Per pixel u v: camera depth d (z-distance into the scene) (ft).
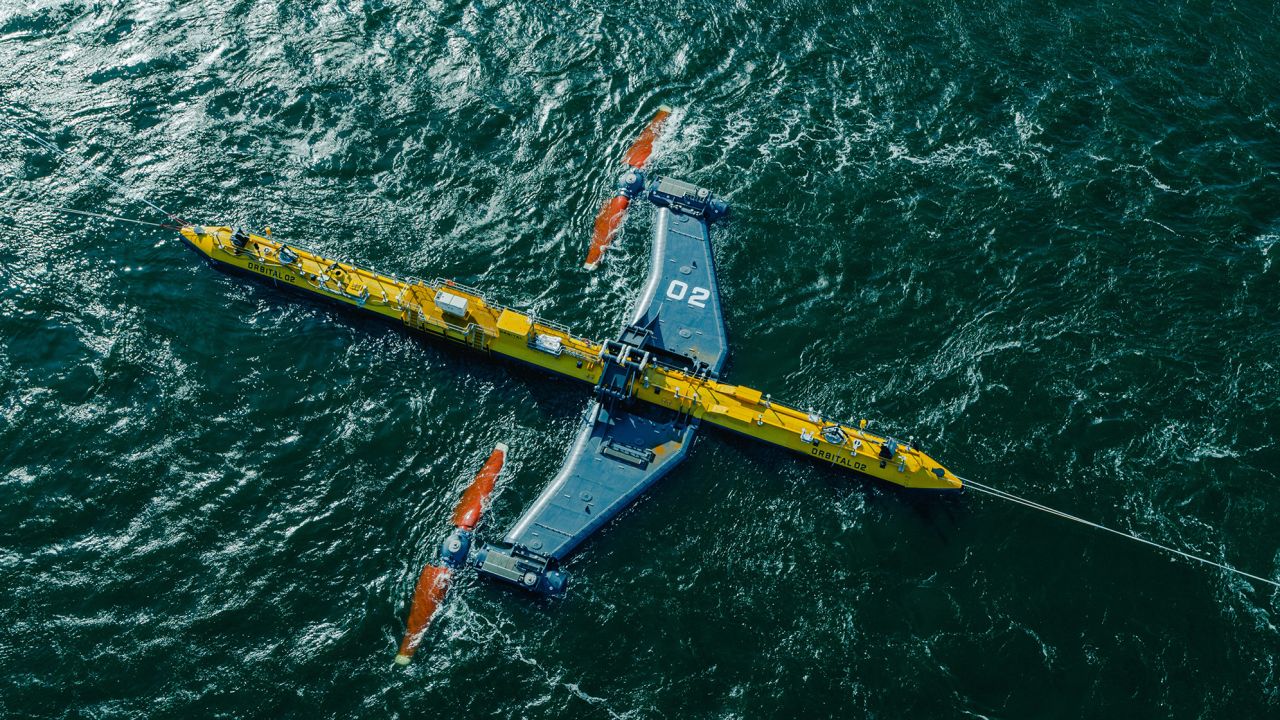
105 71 354.13
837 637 253.44
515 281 316.81
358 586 256.93
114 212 321.93
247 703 238.27
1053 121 360.48
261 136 342.44
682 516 274.98
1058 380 300.20
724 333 308.60
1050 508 276.41
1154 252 329.52
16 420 277.85
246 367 294.05
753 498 279.08
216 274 312.50
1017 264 325.62
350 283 306.96
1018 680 248.11
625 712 240.94
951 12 390.42
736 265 324.39
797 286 320.09
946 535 272.10
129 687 239.09
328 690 240.94
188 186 329.52
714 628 254.27
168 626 247.91
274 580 256.73
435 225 326.85
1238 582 264.31
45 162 330.54
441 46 368.89
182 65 357.61
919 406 294.87
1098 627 256.52
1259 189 345.31
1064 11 392.47
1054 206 339.57
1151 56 380.17
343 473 276.21
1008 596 261.24
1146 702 245.65
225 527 264.52
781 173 344.69
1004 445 287.48
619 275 320.29
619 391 289.12
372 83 357.61
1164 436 289.94
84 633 245.65
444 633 250.78
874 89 368.07
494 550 261.44
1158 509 276.82
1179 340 310.04
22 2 369.50
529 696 241.96
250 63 359.66
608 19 379.96
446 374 298.56
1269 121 364.38
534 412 293.02
